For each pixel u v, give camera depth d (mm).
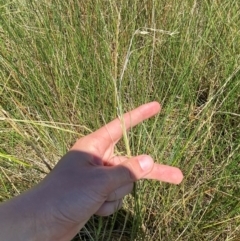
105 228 344
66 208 247
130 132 390
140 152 376
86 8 490
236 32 461
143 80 424
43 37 469
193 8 448
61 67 447
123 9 490
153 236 351
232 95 414
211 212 352
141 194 350
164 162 379
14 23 485
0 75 465
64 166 257
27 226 243
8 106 449
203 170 385
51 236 253
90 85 436
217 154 399
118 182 248
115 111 405
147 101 417
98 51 455
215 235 353
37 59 463
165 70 447
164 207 350
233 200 350
